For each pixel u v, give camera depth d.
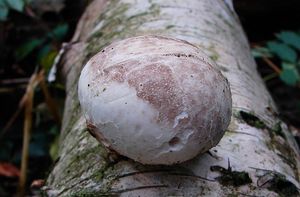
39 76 0.70
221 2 0.55
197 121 0.26
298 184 0.34
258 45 0.84
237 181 0.31
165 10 0.48
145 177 0.30
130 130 0.26
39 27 0.84
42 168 0.74
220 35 0.47
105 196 0.30
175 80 0.26
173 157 0.27
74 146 0.37
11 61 0.85
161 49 0.28
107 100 0.27
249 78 0.44
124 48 0.29
